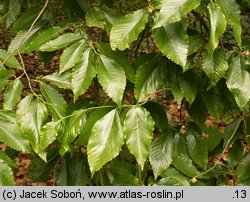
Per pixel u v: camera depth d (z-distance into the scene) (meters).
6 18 1.11
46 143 0.79
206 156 0.97
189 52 0.86
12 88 0.80
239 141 1.00
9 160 0.75
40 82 0.83
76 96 0.79
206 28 0.94
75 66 0.80
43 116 0.79
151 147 0.94
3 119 0.76
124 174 0.92
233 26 0.72
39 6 1.05
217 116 0.96
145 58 0.91
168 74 0.89
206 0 0.77
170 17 0.70
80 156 1.07
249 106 1.01
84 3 1.04
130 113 0.80
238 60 0.84
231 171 0.97
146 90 0.87
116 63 0.80
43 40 0.85
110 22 0.87
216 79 0.84
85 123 0.86
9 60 0.88
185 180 0.93
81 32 0.84
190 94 0.89
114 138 0.78
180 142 0.97
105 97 1.25
